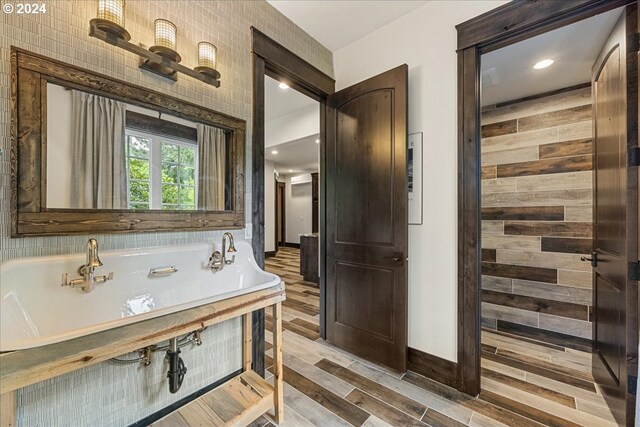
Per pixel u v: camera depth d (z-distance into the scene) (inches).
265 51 77.6
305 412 64.1
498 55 81.4
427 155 78.4
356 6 79.6
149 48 54.2
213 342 65.7
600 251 70.6
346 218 94.4
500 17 65.7
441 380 75.3
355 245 91.4
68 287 43.5
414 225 81.0
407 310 79.7
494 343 100.0
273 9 80.7
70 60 45.6
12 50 40.3
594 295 75.8
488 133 114.7
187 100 61.2
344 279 94.7
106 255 48.2
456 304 73.1
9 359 28.8
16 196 40.4
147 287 52.4
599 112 72.7
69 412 45.7
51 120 43.8
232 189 69.7
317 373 80.4
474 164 69.6
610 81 64.5
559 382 75.5
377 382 75.9
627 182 53.9
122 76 51.6
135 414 53.6
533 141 105.3
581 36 72.3
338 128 97.3
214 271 63.1
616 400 60.0
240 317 71.2
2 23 39.8
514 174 108.7
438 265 76.3
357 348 90.3
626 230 54.2
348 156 93.7
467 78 70.6
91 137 48.2
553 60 83.7
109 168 50.3
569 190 98.1
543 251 102.5
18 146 40.6
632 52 53.6
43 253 42.9
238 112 71.2
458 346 72.3
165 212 57.5
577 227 96.6
